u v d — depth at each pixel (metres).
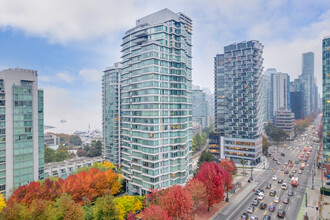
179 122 84.75
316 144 189.75
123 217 62.12
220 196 67.75
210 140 155.38
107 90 140.75
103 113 145.25
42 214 49.41
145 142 80.06
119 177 96.88
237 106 144.38
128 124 89.94
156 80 78.25
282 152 165.62
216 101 159.12
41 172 90.62
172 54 83.44
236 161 143.62
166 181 81.06
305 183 96.12
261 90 156.88
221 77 157.62
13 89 80.19
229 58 148.88
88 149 174.62
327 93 107.56
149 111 78.50
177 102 84.56
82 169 95.25
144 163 80.44
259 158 144.12
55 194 64.75
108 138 139.25
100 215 53.75
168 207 55.12
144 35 85.62
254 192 85.69
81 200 70.38
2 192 77.62
